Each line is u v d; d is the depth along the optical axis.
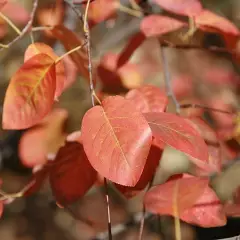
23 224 1.85
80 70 0.81
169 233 1.08
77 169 0.79
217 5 1.49
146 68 1.38
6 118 0.71
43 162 0.84
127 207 1.70
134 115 0.69
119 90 0.89
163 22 0.83
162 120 0.72
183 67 1.48
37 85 0.72
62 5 0.92
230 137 0.90
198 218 0.75
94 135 0.69
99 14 0.85
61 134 0.87
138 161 0.68
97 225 1.05
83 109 1.02
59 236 1.79
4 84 1.20
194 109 0.87
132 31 1.33
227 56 1.46
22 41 1.12
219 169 0.81
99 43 1.32
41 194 1.75
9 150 1.17
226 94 1.41
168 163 1.42
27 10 0.97
